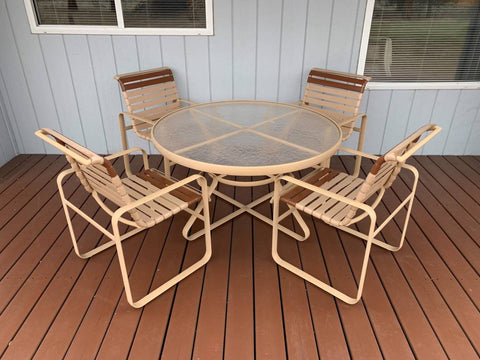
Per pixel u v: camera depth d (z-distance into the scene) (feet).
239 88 10.48
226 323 5.52
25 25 9.52
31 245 7.15
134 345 5.18
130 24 9.64
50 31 9.57
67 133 11.12
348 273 6.49
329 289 6.02
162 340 5.26
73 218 8.00
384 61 10.18
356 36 9.73
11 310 5.71
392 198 8.80
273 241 6.46
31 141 11.14
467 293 6.09
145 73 8.98
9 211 8.25
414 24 9.70
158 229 7.62
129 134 11.09
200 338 5.29
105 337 5.29
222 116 7.83
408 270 6.55
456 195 9.00
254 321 5.57
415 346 5.17
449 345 5.19
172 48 9.88
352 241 7.30
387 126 10.96
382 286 6.22
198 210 7.00
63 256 6.86
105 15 9.55
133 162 10.72
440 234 7.52
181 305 5.82
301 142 6.44
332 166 10.57
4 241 7.25
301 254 6.94
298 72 10.24
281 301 5.91
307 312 5.71
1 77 10.15
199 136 6.72
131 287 6.18
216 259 6.79
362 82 8.42
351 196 6.12
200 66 10.14
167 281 6.29
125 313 5.68
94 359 4.99
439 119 10.85
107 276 6.40
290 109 8.33
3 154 10.58
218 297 5.98
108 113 10.80
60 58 9.97
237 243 7.22
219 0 9.27
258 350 5.12
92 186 6.06
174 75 10.26
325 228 7.67
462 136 11.10
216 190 9.05
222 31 9.66
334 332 5.39
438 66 10.23
